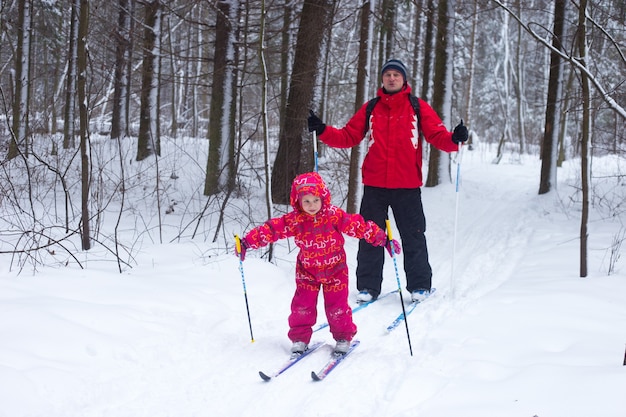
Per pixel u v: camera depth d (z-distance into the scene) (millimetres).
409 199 5215
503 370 3229
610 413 2512
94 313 3850
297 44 9836
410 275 5227
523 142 25609
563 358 3283
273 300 5031
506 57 25219
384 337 4215
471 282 5758
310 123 5023
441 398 2939
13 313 3549
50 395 2875
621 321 4004
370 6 7574
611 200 9312
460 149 5016
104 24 10133
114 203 9469
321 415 2922
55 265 5090
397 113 5164
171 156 14031
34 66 16984
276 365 3631
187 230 7828
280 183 9984
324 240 3807
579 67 4355
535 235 7750
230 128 10586
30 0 12508
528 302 4555
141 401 3035
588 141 5156
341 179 10500
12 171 9508
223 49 10250
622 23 6797
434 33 13977
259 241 3822
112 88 18609
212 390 3229
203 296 4730
